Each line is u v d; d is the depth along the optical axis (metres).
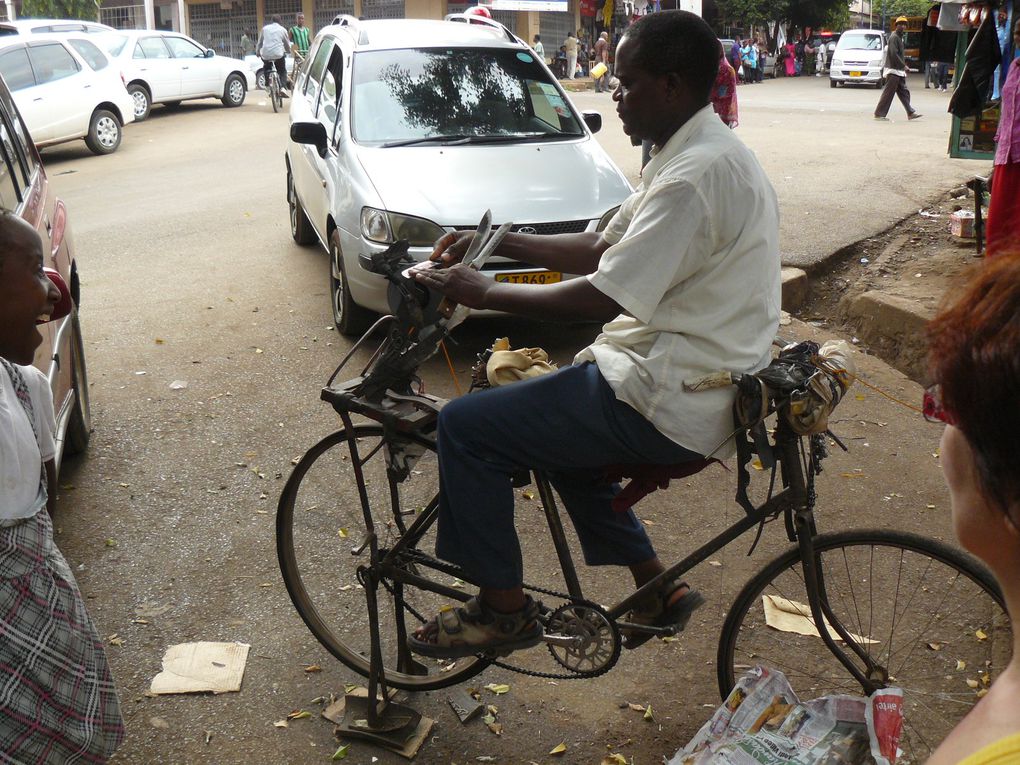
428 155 5.89
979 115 8.13
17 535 1.93
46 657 1.98
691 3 8.42
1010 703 0.77
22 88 12.97
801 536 2.48
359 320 5.99
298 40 22.73
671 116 2.35
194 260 7.96
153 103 17.67
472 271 2.41
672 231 2.21
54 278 2.29
